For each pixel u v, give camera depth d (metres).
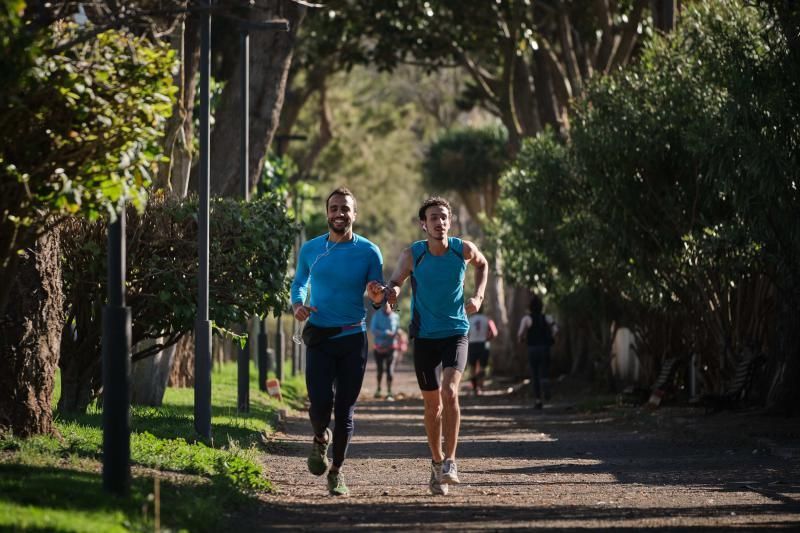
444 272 16.70
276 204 26.42
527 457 24.47
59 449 16.47
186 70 32.69
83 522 11.57
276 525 13.97
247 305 25.27
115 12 12.98
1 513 11.50
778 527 13.85
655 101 35.03
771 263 33.50
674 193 36.12
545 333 46.31
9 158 13.57
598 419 37.94
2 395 17.06
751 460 23.58
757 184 29.36
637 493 17.69
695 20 32.59
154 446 18.77
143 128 13.76
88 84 13.21
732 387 35.78
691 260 36.44
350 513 15.13
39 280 17.23
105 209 13.78
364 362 16.55
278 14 38.84
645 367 46.25
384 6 55.69
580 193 40.88
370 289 15.85
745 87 28.58
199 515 13.40
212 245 24.72
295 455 24.22
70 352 24.81
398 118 92.88
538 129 61.94
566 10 52.12
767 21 29.72
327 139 86.44
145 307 24.94
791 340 33.09
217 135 38.81
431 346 16.97
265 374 42.31
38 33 12.84
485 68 70.69
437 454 17.22
